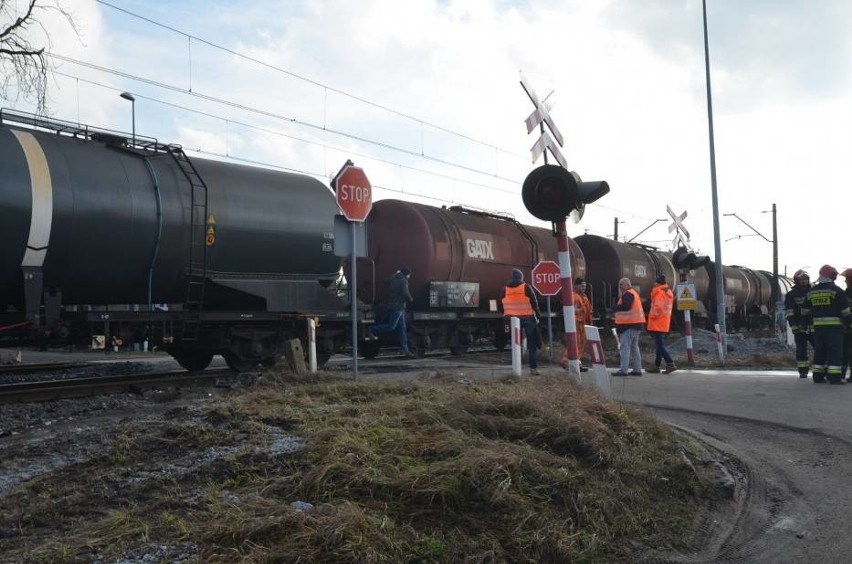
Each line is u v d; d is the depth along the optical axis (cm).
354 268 916
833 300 1138
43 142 1060
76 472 493
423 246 1834
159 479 456
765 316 4197
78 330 1129
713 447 668
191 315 1225
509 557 385
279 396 712
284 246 1346
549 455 498
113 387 1080
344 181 907
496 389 707
